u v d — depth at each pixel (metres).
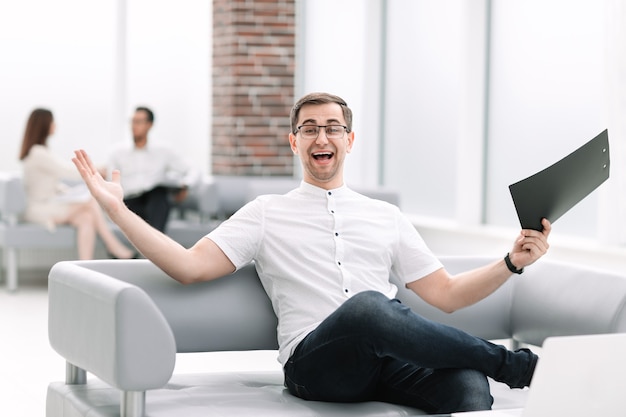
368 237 3.49
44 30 9.60
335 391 3.15
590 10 6.73
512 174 7.53
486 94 7.80
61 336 3.29
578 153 3.00
